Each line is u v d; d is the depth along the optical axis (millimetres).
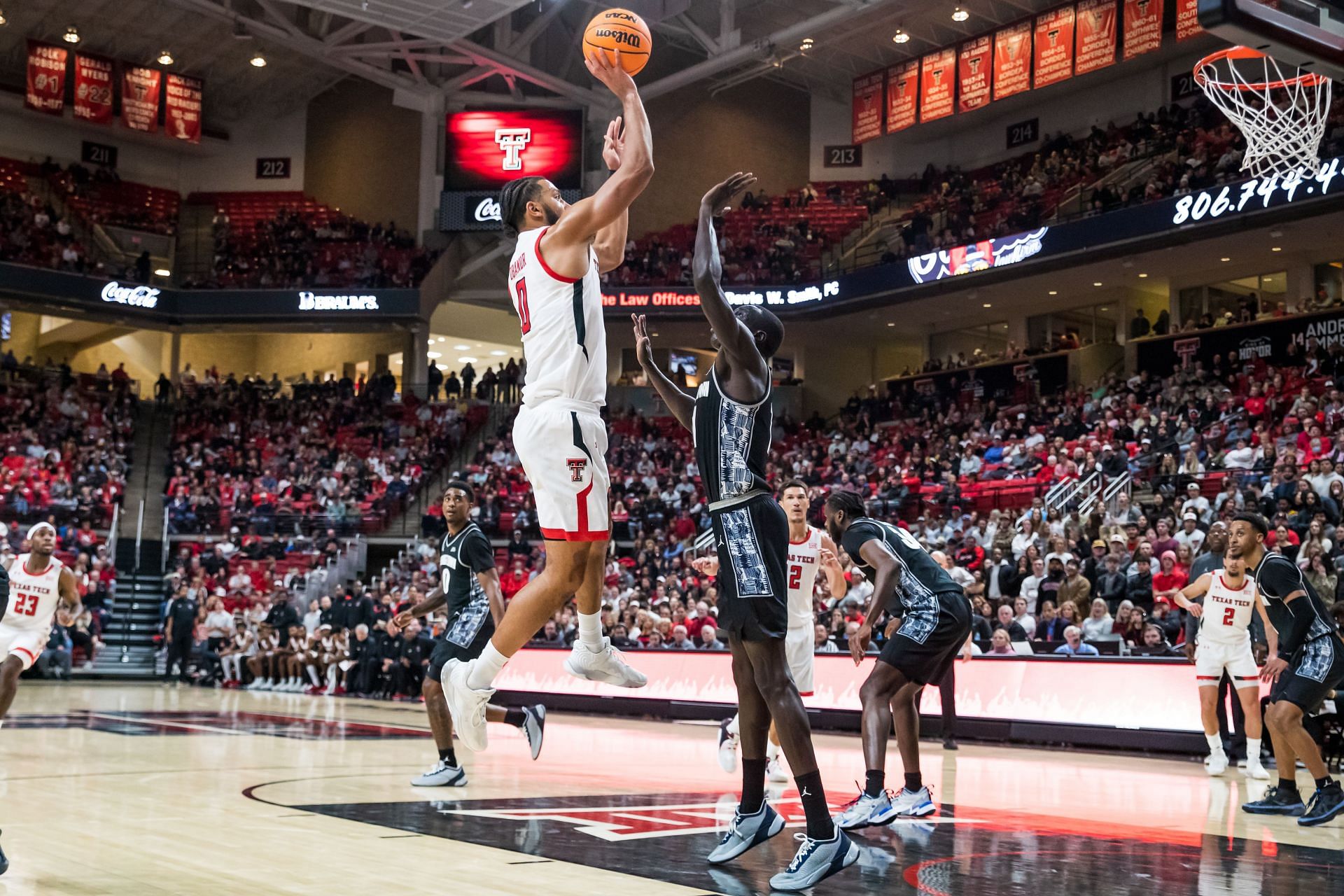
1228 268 22953
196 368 32094
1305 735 6070
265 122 31641
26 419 26297
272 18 24922
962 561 16375
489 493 24781
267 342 32500
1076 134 26359
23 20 26750
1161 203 20453
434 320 31484
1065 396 22797
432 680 6766
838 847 3859
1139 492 17453
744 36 26781
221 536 24953
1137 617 12234
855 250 26828
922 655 5711
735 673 4410
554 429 3943
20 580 7523
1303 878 4191
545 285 4012
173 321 28156
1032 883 3986
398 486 25312
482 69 27359
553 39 28109
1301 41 6301
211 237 30891
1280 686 6309
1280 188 18656
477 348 34375
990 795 7043
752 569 4109
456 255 29109
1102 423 20000
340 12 20594
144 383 31484
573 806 5816
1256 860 4641
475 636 6676
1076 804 6660
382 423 27766
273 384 29594
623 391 29031
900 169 29156
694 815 5574
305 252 28953
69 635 21547
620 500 23047
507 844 4551
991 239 23016
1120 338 24688
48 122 29656
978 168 28125
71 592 7715
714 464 4230
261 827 4887
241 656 20828
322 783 6656
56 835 4594
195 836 4609
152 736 10023
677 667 14320
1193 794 7465
